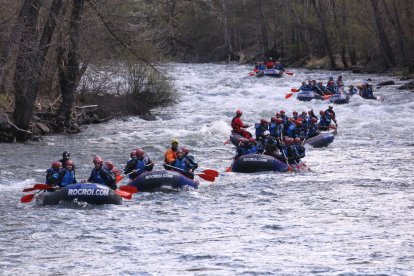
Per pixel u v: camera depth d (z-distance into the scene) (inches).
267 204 1333.7
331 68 6053.2
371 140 2289.6
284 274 844.6
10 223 1165.7
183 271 863.7
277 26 7549.2
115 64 2864.2
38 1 2218.3
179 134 2484.0
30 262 923.4
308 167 1748.3
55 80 2780.5
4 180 1596.9
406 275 829.8
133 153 1486.2
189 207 1306.6
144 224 1160.2
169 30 2888.8
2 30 2148.1
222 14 3319.4
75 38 2412.6
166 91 3272.6
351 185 1517.0
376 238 1035.9
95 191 1294.3
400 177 1601.9
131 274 853.8
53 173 1344.7
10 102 2566.4
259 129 2065.7
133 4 2689.5
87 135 2459.4
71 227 1135.6
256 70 5354.3
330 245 996.6
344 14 5910.4
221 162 1903.3
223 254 950.4
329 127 2433.6
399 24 4980.3
